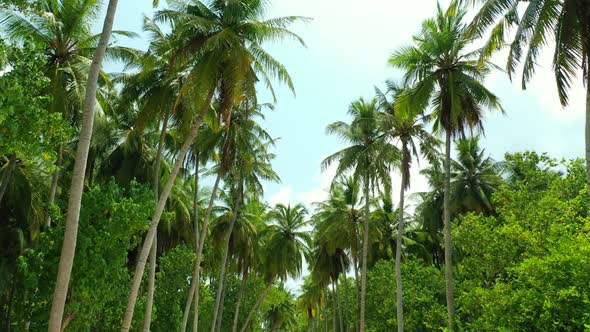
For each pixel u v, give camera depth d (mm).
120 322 21281
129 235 18578
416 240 45500
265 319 68812
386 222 45094
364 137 31656
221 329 43781
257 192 34844
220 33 17281
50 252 17844
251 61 18219
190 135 18438
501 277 20781
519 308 16969
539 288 16422
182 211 33938
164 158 32312
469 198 36344
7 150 11250
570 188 23844
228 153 28672
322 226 39812
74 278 17328
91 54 20703
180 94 18391
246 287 45719
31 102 11609
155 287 29234
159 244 34938
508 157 26375
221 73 18859
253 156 29766
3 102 10562
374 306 35156
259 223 41469
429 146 27703
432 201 40094
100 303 17656
